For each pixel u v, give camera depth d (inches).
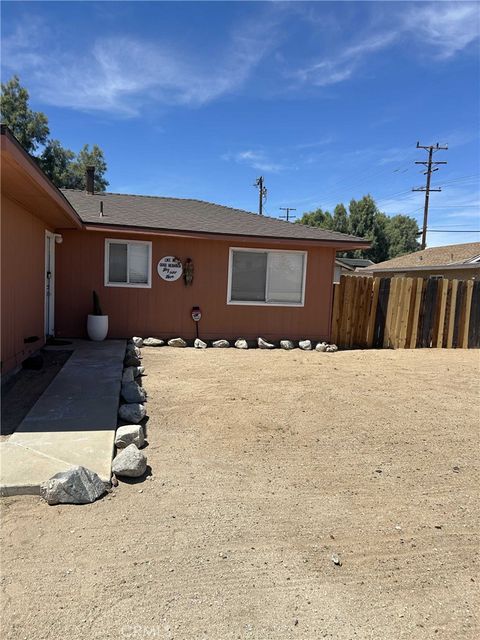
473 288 440.1
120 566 98.3
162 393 233.6
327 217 1815.9
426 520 123.5
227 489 136.0
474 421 207.0
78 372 254.5
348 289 428.5
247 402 223.1
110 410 191.2
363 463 159.0
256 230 409.7
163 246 390.0
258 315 415.8
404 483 145.0
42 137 1165.7
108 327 385.1
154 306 393.4
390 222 1974.7
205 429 185.0
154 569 97.9
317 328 427.2
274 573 98.7
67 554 101.3
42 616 83.3
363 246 414.6
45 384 231.6
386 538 114.2
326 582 96.7
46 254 339.3
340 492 137.6
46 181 216.4
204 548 106.3
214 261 401.7
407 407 225.0
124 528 112.7
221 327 409.1
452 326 439.2
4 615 83.1
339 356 374.3
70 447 152.3
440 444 178.5
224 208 511.5
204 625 83.0
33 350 294.2
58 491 121.6
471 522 123.3
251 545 108.6
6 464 137.3
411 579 98.9
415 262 935.7
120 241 380.8
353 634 82.7
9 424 174.2
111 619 83.3
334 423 198.1
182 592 91.4
